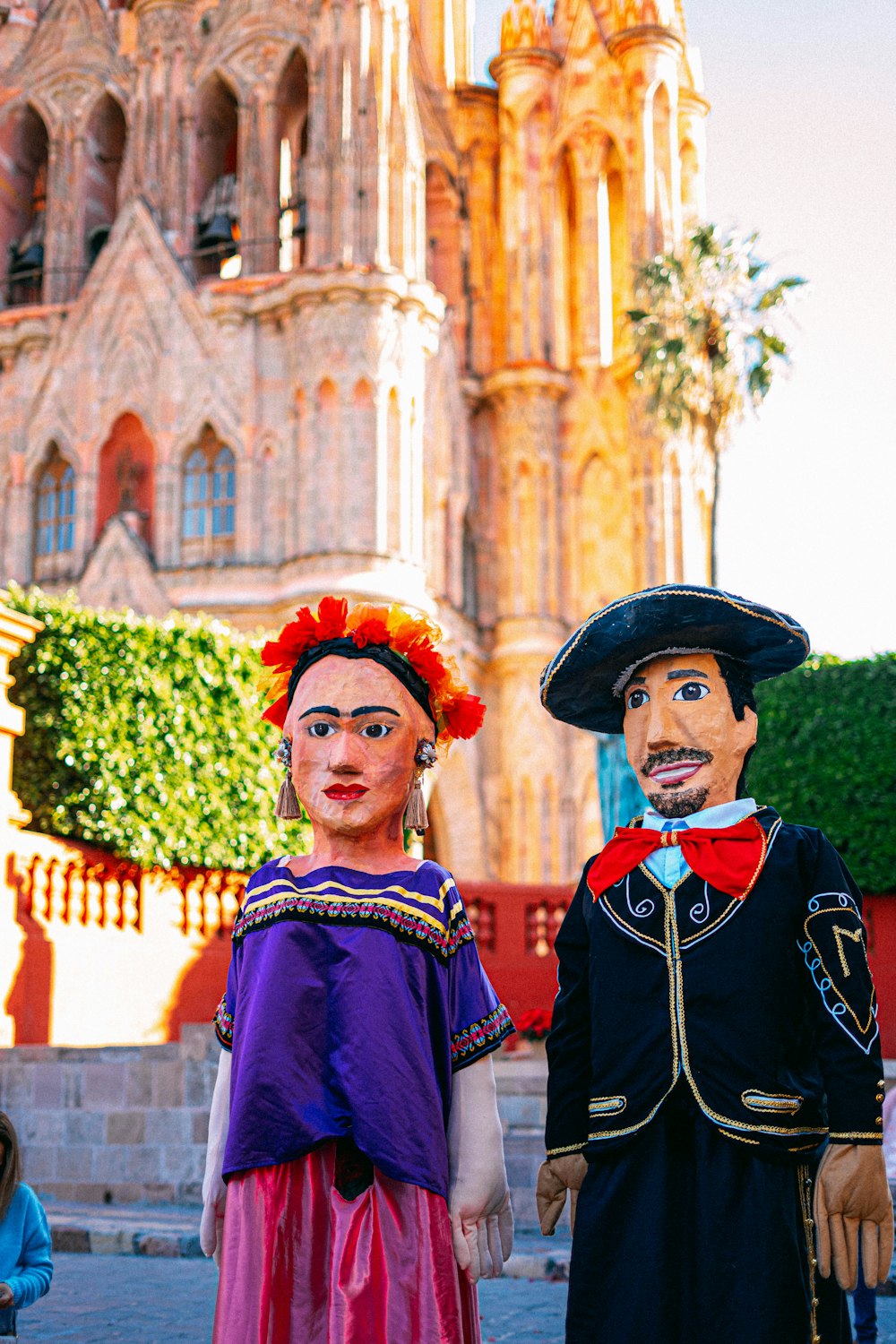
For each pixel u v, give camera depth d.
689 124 49.22
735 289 41.34
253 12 44.75
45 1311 8.59
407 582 39.09
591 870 4.68
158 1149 13.55
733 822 4.57
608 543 45.47
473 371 46.75
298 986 4.27
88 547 42.00
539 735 43.78
